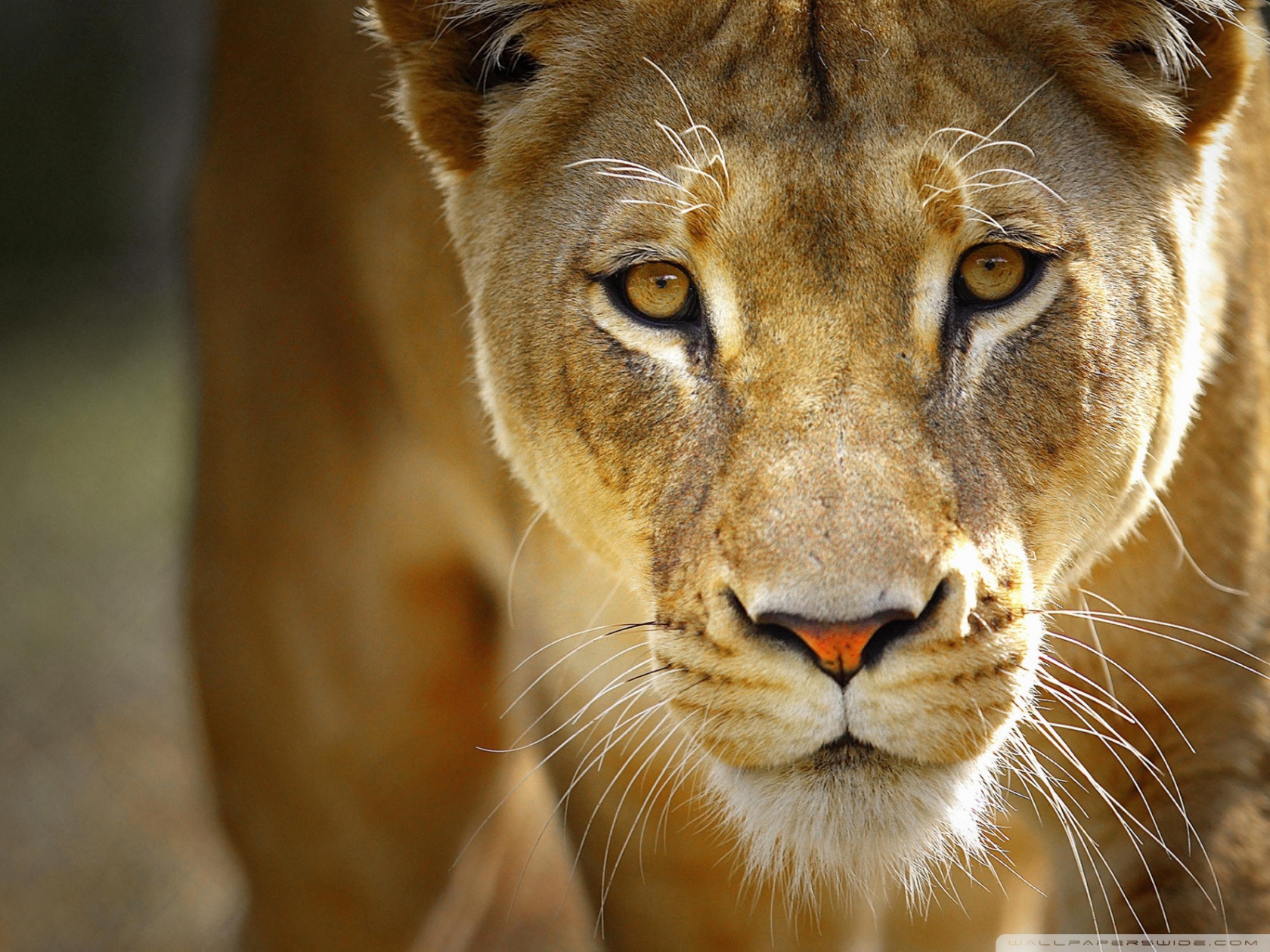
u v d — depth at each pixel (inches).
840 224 190.9
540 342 212.4
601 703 243.8
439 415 271.6
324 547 291.4
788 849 216.1
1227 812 223.6
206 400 306.7
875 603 177.6
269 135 295.3
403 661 295.9
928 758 187.2
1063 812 233.1
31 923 422.9
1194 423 222.8
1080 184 201.0
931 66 200.2
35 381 755.4
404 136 264.7
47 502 639.1
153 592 573.3
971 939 283.3
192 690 314.8
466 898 344.8
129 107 927.7
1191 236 214.8
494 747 308.2
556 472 216.4
